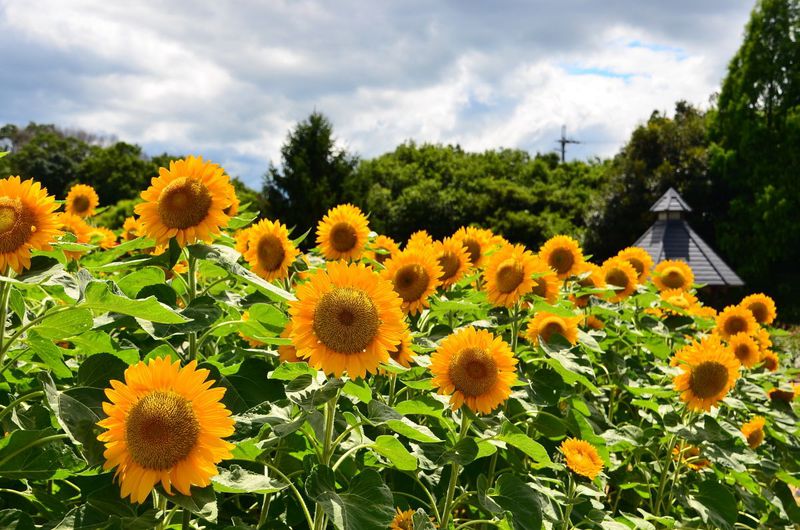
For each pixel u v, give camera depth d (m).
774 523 4.58
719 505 3.76
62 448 1.99
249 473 2.09
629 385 4.50
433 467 2.72
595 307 4.95
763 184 30.50
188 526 1.95
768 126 31.09
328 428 2.27
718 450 3.76
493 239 4.95
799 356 10.48
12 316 2.57
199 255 2.43
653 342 5.10
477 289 4.61
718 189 31.94
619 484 4.24
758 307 6.50
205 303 2.43
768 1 31.38
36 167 57.94
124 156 50.75
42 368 2.48
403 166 46.53
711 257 22.97
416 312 3.54
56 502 2.14
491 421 2.89
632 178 32.19
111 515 1.84
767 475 4.54
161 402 1.70
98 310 1.99
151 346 2.82
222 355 3.06
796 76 30.55
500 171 47.38
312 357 2.16
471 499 2.82
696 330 6.48
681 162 32.22
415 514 2.43
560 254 4.73
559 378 3.44
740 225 30.64
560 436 3.54
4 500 2.33
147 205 2.50
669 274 6.55
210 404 1.74
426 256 3.44
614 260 5.54
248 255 3.32
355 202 30.45
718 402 3.87
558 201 40.03
